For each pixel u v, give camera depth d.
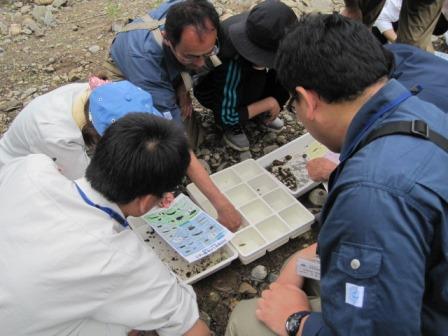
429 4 2.78
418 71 1.63
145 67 2.30
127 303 1.41
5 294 1.29
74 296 1.32
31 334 1.34
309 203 2.60
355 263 1.04
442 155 1.05
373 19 2.93
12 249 1.32
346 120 1.18
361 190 1.03
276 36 2.31
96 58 3.82
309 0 4.34
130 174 1.28
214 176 2.62
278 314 1.58
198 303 2.17
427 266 1.08
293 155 2.80
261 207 2.49
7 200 1.40
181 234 2.22
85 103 1.86
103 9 4.46
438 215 1.01
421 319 1.16
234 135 2.90
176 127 1.37
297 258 1.88
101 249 1.32
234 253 2.20
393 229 0.99
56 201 1.35
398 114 1.11
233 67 2.59
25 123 1.94
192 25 2.10
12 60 3.85
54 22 4.28
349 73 1.11
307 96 1.19
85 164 2.00
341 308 1.09
